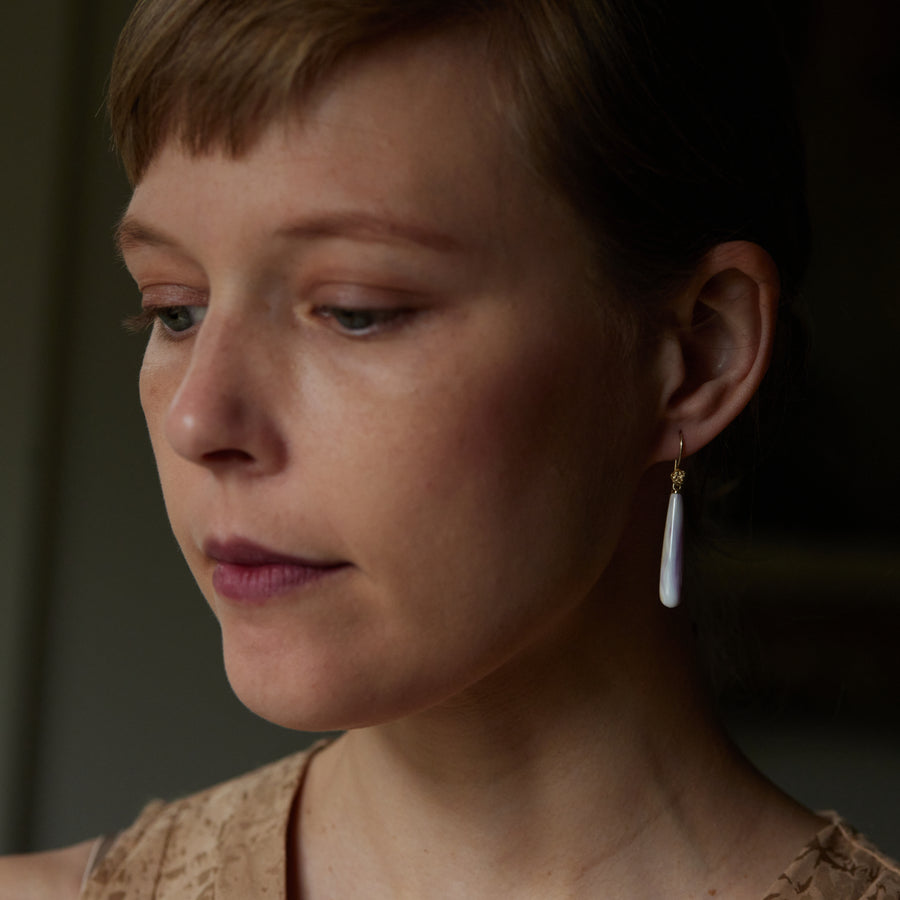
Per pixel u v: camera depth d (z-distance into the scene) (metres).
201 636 2.47
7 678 2.39
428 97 0.71
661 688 0.87
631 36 0.77
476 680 0.76
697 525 0.98
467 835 0.85
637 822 0.85
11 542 2.40
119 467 2.46
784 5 1.99
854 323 1.99
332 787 0.95
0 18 2.40
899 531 2.03
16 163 2.40
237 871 0.93
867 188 1.98
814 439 2.02
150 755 2.46
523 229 0.73
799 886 0.85
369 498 0.71
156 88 0.73
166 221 0.74
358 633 0.74
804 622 2.08
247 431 0.72
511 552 0.74
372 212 0.70
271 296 0.73
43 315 2.40
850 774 2.10
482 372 0.72
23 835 2.40
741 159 0.86
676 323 0.83
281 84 0.69
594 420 0.78
